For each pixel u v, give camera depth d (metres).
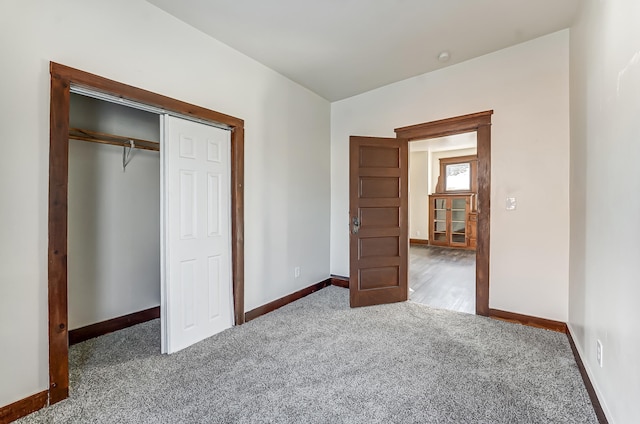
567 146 2.54
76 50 1.79
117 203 2.77
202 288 2.53
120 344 2.43
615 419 1.35
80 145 2.53
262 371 2.01
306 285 3.78
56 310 1.69
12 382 1.55
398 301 3.47
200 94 2.50
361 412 1.61
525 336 2.51
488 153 2.93
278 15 2.29
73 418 1.56
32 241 1.62
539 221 2.68
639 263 1.13
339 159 4.15
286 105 3.43
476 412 1.60
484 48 2.82
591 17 1.84
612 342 1.41
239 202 2.81
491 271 2.94
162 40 2.23
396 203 3.47
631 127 1.21
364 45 2.75
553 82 2.59
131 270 2.87
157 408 1.64
